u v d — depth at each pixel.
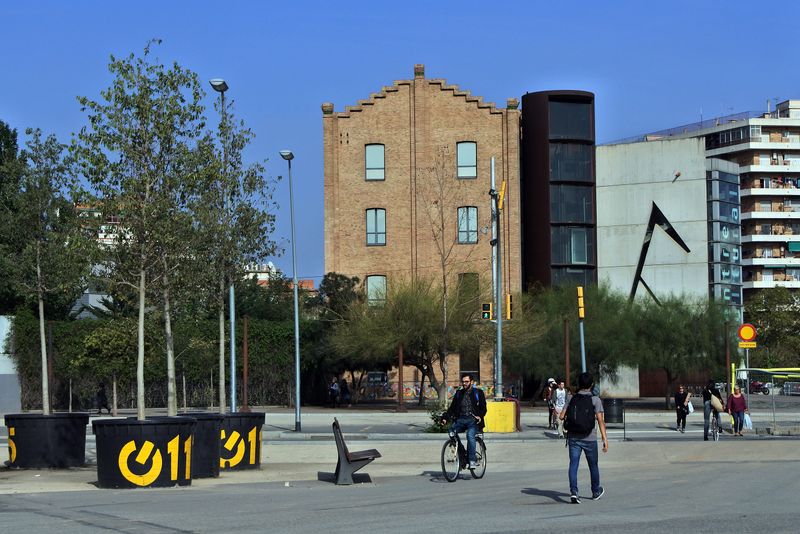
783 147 118.00
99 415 47.62
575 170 70.44
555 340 58.25
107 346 45.03
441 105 68.88
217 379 57.78
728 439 32.69
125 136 19.45
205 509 13.98
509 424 35.53
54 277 25.20
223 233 25.42
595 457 15.11
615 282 78.19
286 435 34.91
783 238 116.56
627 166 78.88
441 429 34.88
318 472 20.67
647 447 26.80
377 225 68.62
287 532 11.58
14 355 54.50
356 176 69.00
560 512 13.62
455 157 68.56
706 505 14.38
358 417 48.28
